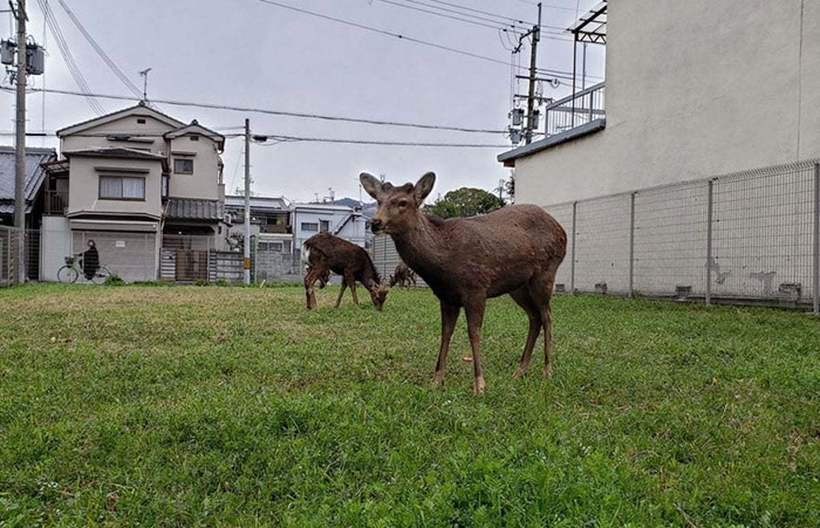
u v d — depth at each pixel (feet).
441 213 99.14
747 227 31.32
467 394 12.09
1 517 6.66
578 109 50.85
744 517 6.73
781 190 29.37
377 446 8.69
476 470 7.20
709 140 34.81
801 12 29.12
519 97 79.30
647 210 38.75
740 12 32.76
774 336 19.20
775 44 30.55
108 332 20.38
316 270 29.89
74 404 11.10
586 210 44.91
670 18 37.83
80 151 77.82
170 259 80.23
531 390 12.32
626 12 41.83
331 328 21.90
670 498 6.95
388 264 71.00
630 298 37.35
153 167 80.28
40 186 79.92
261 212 125.18
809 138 28.66
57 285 57.06
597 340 18.76
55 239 78.59
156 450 8.61
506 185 109.60
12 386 12.34
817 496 7.08
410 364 15.24
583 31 54.08
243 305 32.01
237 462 8.20
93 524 6.56
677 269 36.22
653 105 39.22
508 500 6.47
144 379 13.17
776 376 13.17
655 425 9.91
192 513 6.84
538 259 14.17
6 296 38.01
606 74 44.01
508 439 8.85
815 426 9.84
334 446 8.64
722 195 32.99
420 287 56.24
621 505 6.42
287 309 29.43
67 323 22.65
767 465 8.09
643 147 40.14
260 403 10.47
